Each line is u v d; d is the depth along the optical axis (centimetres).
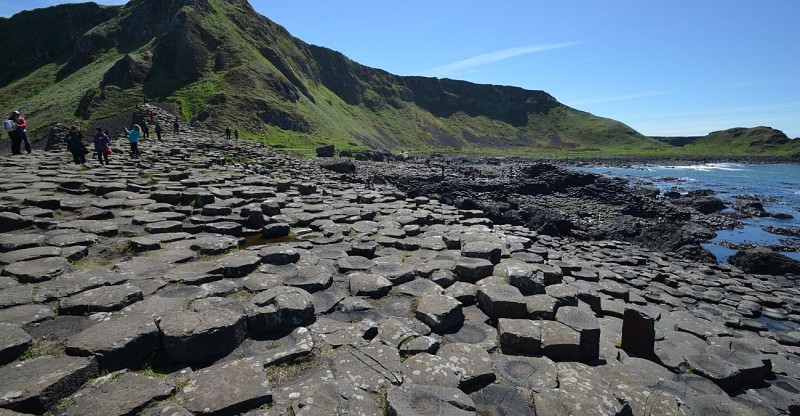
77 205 1002
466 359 479
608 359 558
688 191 4656
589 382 459
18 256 637
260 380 395
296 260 741
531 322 560
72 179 1365
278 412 362
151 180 1466
